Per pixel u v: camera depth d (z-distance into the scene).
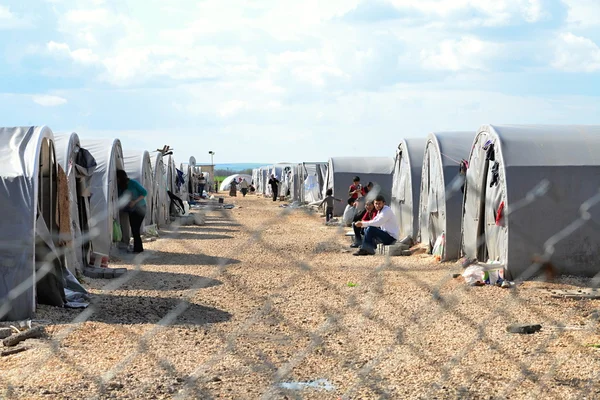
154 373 6.49
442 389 6.01
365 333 8.14
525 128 13.68
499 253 12.86
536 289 11.36
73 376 6.38
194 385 6.10
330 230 21.91
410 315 9.20
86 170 13.85
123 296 10.72
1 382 6.16
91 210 15.30
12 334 8.09
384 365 6.79
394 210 21.62
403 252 16.50
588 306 10.03
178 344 7.63
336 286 11.55
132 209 16.25
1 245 9.11
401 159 21.02
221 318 9.06
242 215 28.81
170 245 18.38
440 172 16.16
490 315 9.28
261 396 5.82
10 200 9.30
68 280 10.51
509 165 12.66
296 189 44.44
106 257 14.09
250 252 16.67
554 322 8.89
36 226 9.59
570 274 12.48
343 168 29.77
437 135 17.03
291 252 16.73
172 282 12.14
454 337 8.00
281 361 6.90
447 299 10.38
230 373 6.48
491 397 5.81
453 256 15.31
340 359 7.00
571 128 13.84
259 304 10.00
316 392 5.94
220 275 12.88
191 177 46.12
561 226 12.43
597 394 5.89
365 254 16.44
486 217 13.71
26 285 9.06
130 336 8.03
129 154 21.59
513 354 7.23
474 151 14.48
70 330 8.27
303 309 9.61
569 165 12.59
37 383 6.14
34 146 10.11
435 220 16.50
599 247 12.45
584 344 7.68
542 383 6.18
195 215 25.09
